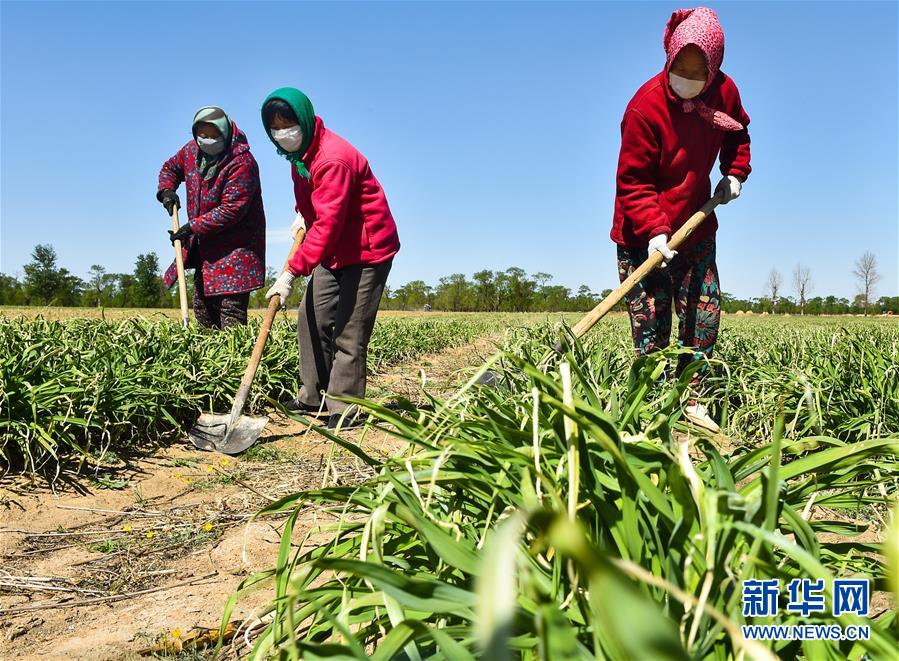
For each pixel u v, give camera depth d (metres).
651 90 4.17
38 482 3.61
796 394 4.16
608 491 1.43
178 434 4.67
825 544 1.59
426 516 1.43
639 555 1.23
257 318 9.30
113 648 2.06
